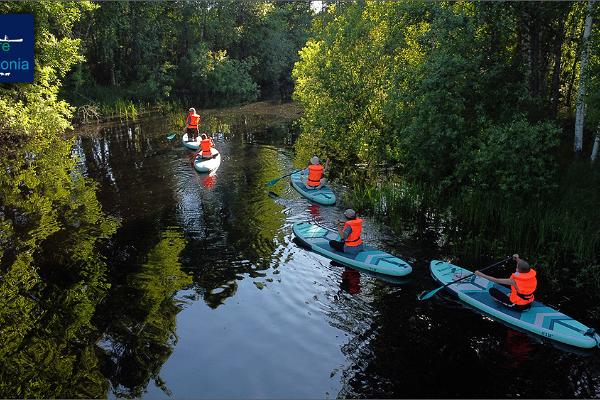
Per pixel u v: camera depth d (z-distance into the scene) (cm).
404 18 1556
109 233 1152
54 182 1580
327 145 2048
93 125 2673
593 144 1379
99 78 3603
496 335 766
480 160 1187
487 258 1033
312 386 639
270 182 1480
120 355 704
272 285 911
